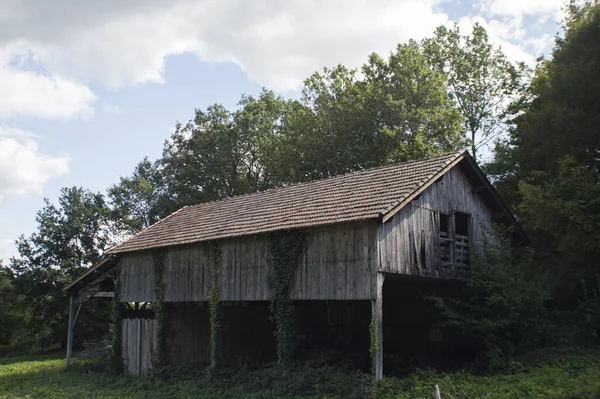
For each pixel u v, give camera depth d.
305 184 23.20
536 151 24.55
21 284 42.12
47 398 19.80
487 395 13.70
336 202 18.84
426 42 42.78
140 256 25.42
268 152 44.97
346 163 38.44
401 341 22.83
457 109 38.56
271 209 21.53
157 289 23.97
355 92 40.75
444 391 14.52
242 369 19.92
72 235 44.66
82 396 19.81
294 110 46.12
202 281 22.00
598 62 21.69
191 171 49.44
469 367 18.33
